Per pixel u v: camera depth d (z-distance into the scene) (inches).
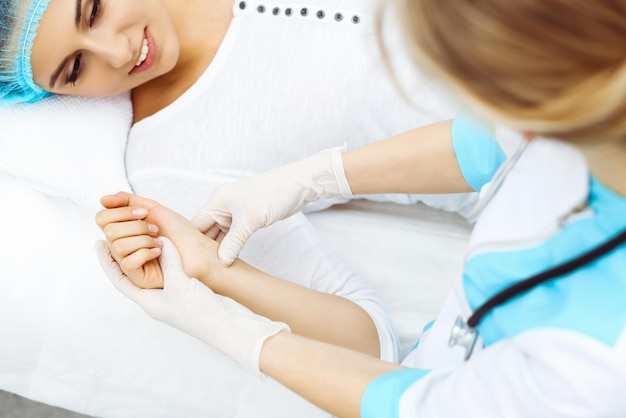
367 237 53.3
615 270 32.3
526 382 33.7
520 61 23.1
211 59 53.3
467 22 23.1
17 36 49.1
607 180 30.3
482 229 35.8
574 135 23.6
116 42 49.9
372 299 50.0
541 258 33.9
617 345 31.0
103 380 51.3
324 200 53.0
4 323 50.6
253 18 52.2
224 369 50.0
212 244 47.7
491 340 36.1
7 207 52.1
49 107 53.1
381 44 25.6
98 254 47.8
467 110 26.1
